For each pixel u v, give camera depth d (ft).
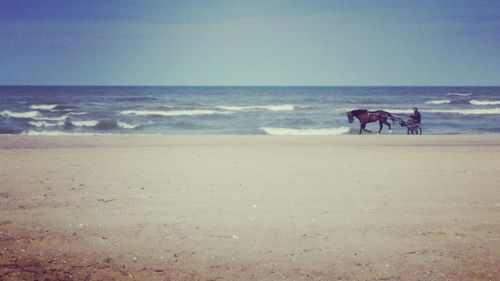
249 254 16.69
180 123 112.68
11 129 97.76
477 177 32.24
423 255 16.58
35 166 37.29
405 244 17.70
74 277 14.70
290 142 61.11
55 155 45.21
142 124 109.60
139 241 17.94
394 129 99.45
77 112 139.33
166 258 16.28
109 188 27.89
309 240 18.16
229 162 40.50
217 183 29.84
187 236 18.57
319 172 34.71
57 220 20.62
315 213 22.07
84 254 16.57
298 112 143.74
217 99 233.14
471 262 15.94
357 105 178.60
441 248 17.28
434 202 24.25
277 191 27.22
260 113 140.46
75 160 41.34
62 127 104.22
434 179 31.42
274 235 18.75
